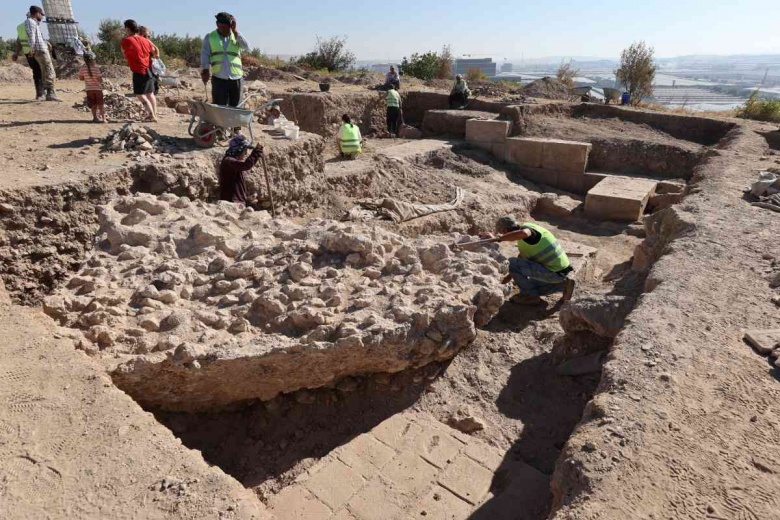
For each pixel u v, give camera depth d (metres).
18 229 5.02
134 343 3.53
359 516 3.08
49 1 14.34
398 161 10.59
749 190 6.55
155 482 2.26
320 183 8.38
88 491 2.20
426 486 3.28
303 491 3.24
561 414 3.93
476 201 9.48
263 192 7.14
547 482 3.28
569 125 13.28
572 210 10.14
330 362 3.76
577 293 5.68
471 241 5.51
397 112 14.14
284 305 4.00
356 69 24.59
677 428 2.52
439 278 4.69
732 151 9.30
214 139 7.04
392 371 4.11
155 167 6.10
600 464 2.32
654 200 10.41
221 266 4.43
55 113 8.59
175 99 10.95
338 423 3.97
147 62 7.98
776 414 2.64
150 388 3.49
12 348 3.05
